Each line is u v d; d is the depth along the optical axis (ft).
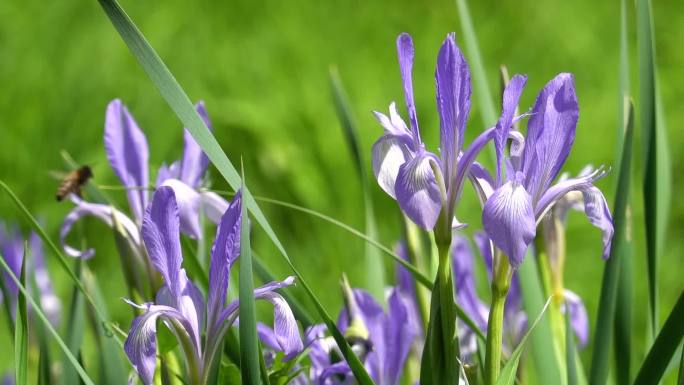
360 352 4.03
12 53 10.85
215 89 10.84
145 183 4.23
